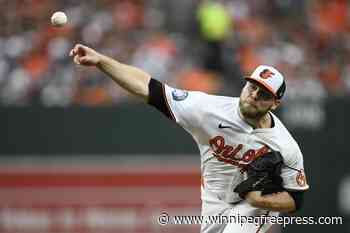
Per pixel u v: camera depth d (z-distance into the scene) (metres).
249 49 53.75
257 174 23.73
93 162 39.38
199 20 53.06
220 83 49.47
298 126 39.69
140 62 50.59
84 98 46.88
